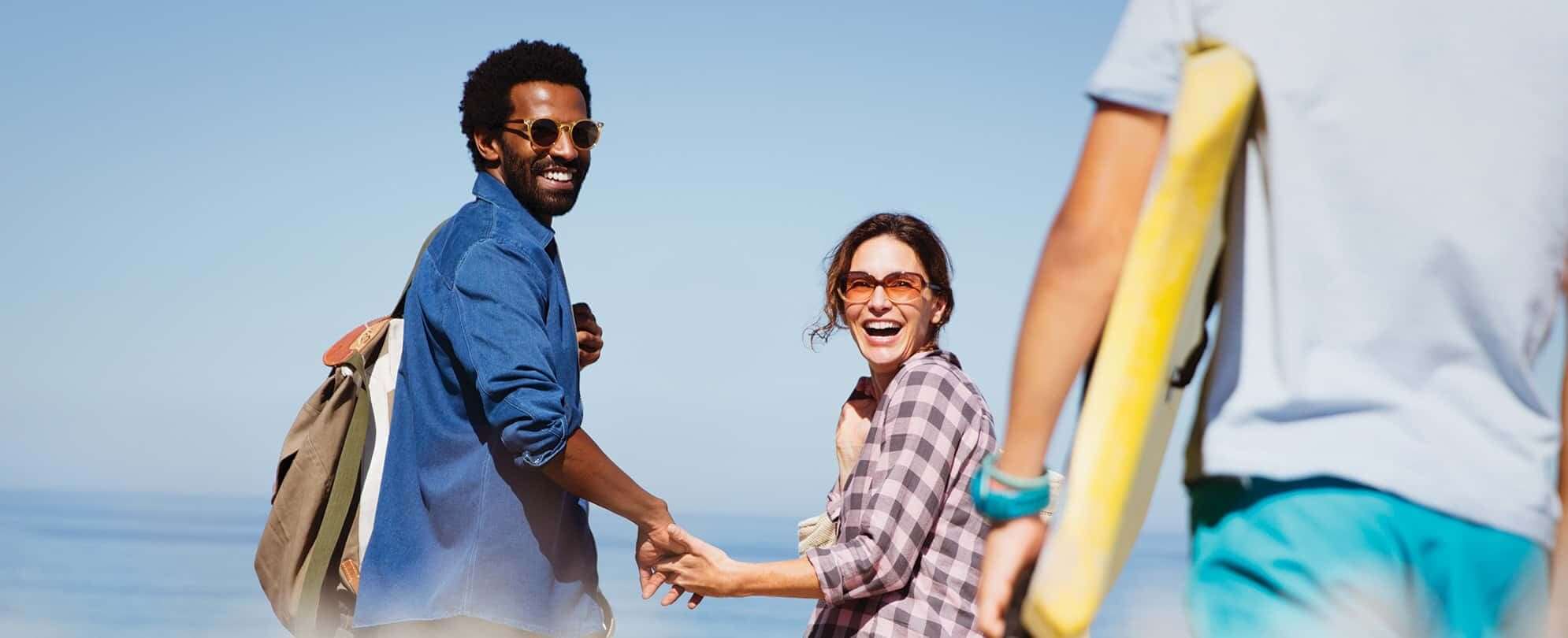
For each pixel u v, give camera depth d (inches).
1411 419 51.7
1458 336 52.3
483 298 118.9
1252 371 54.4
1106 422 54.5
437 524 120.0
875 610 116.2
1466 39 53.0
